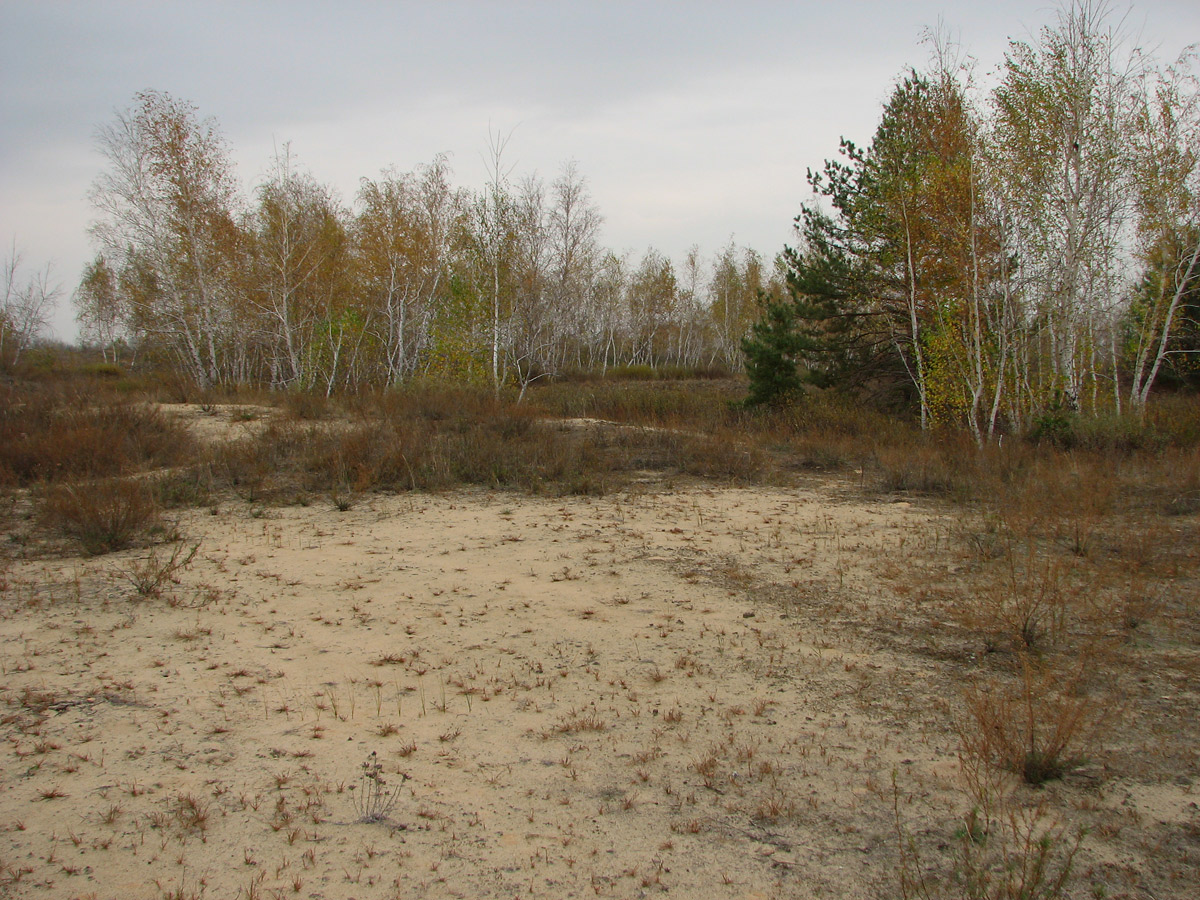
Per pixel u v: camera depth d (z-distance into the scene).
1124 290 19.06
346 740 4.38
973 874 3.13
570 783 3.95
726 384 40.19
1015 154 17.30
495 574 7.61
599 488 11.91
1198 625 5.90
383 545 8.70
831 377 22.22
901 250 19.66
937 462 13.46
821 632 6.04
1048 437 15.56
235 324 28.84
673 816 3.66
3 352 33.56
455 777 4.00
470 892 3.11
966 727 4.45
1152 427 14.75
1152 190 16.75
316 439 14.00
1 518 9.34
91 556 8.12
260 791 3.85
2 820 3.58
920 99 19.58
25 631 5.96
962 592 6.88
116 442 12.51
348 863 3.30
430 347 26.88
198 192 26.38
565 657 5.59
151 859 3.31
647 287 61.12
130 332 33.62
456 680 5.19
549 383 38.53
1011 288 17.58
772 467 14.21
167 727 4.50
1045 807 3.67
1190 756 4.07
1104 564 7.36
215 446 13.66
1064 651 5.50
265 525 9.55
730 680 5.20
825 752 4.23
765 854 3.36
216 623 6.20
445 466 12.60
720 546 8.67
